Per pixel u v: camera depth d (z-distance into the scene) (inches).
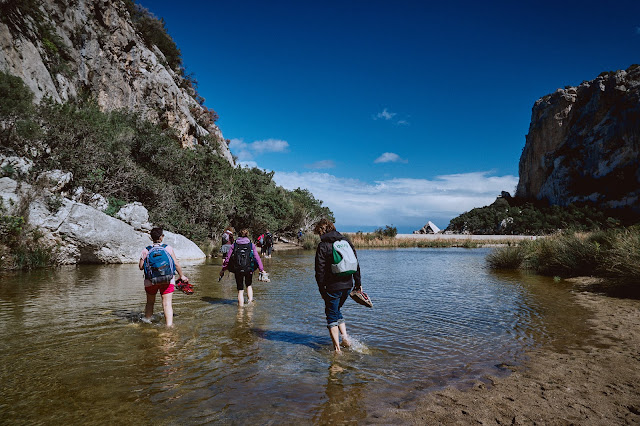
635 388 137.0
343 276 182.4
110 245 579.8
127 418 114.8
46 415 116.4
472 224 3009.4
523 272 546.6
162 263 224.8
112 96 1219.2
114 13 1289.4
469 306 295.9
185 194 974.4
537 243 622.2
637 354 175.5
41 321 233.6
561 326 230.7
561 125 3223.4
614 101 2864.2
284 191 1884.8
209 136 1784.0
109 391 134.0
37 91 813.2
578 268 465.4
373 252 1178.6
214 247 864.3
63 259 536.7
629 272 331.6
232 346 188.2
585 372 153.6
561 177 3083.2
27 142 602.5
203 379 145.8
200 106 2027.6
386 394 133.4
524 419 114.5
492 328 227.9
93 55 1154.7
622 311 266.2
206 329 219.8
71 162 647.8
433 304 305.3
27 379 144.3
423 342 198.8
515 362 167.6
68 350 179.0
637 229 453.4
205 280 434.0
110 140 811.4
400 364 165.2
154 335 206.5
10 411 118.7
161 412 118.8
